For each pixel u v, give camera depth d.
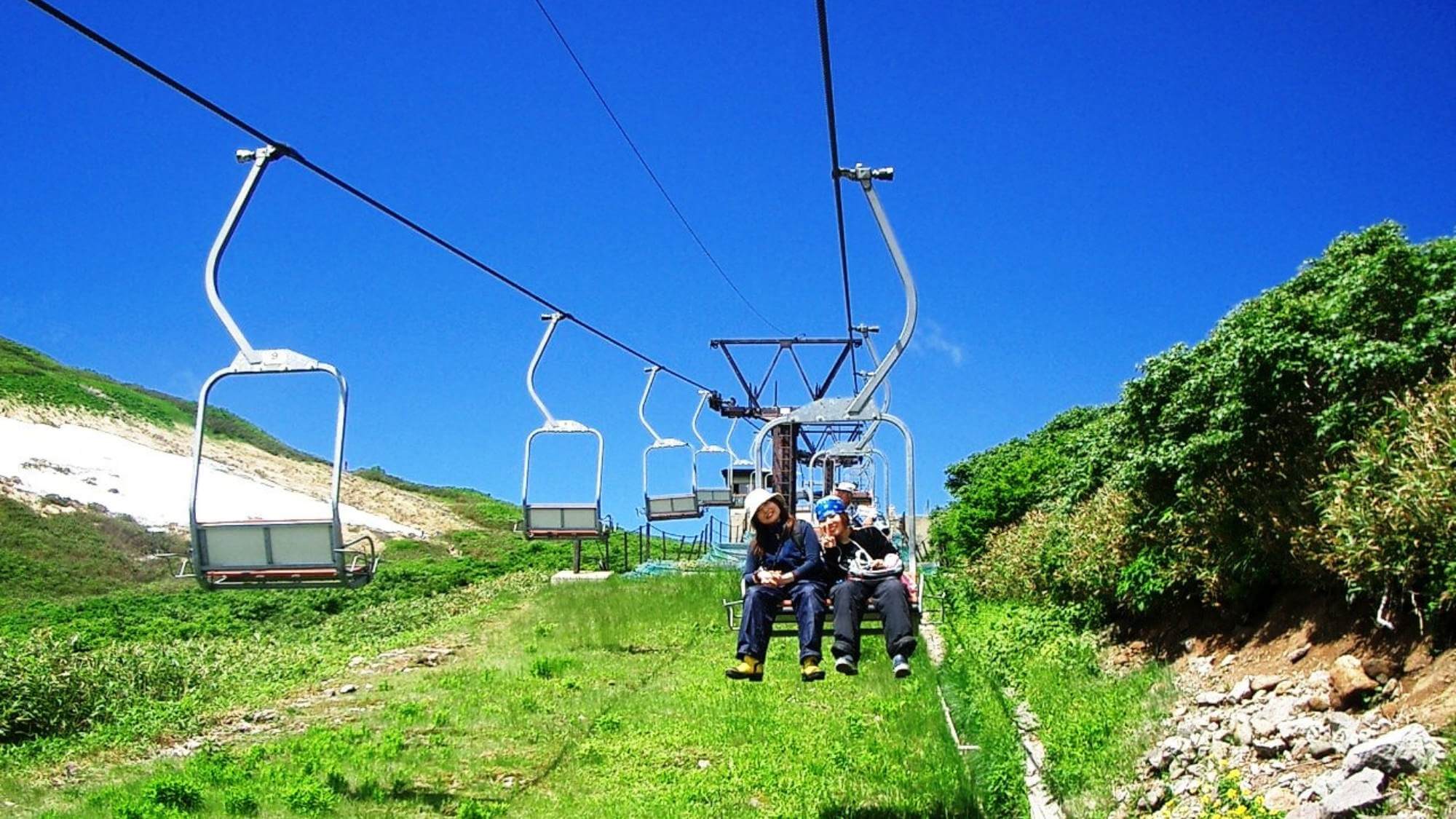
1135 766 8.67
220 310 10.45
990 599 19.31
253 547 10.73
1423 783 6.04
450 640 19.81
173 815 9.21
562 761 11.14
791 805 9.53
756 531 9.53
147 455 50.81
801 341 29.95
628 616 20.52
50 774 11.53
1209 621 11.15
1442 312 8.91
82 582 32.88
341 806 9.67
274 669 17.47
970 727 11.18
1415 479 7.45
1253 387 9.55
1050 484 22.52
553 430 22.45
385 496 55.09
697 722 12.46
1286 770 7.28
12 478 41.34
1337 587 9.02
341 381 10.45
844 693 13.73
